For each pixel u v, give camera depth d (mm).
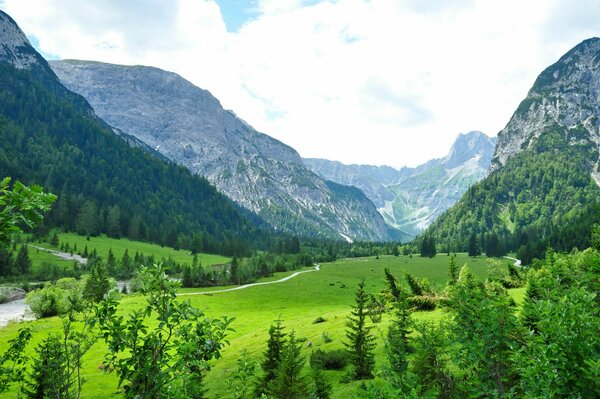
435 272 177500
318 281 158500
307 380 33406
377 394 11070
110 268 175125
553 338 8875
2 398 31875
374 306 53406
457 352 11141
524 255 184500
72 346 11297
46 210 7172
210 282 161750
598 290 13031
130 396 7512
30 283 147500
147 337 7820
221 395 35594
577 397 8289
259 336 68250
